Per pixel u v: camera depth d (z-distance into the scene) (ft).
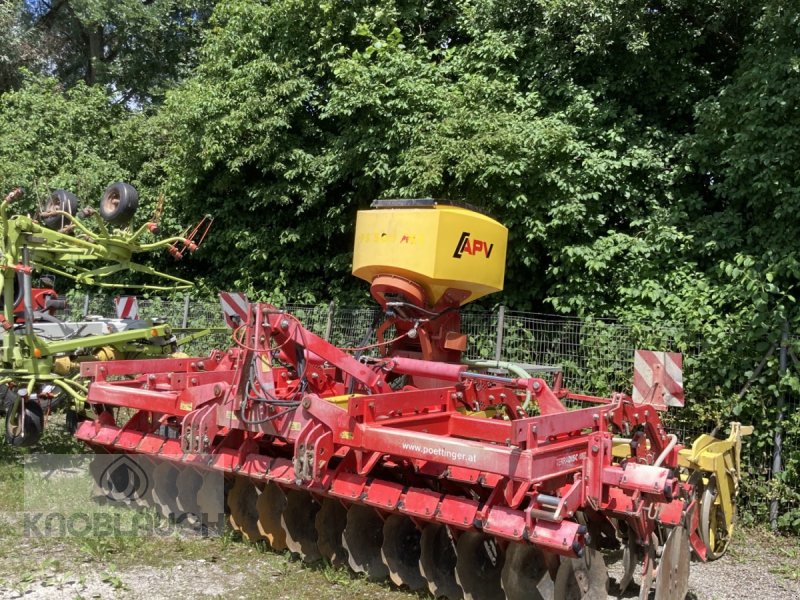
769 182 30.12
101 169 54.44
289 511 18.15
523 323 31.50
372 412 17.16
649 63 37.11
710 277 31.55
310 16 44.29
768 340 24.06
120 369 23.00
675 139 36.14
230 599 15.70
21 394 24.50
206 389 18.86
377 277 21.75
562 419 15.11
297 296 45.57
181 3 78.89
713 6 36.83
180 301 48.11
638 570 17.78
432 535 16.24
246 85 44.27
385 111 38.32
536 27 37.63
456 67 39.52
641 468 15.05
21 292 27.37
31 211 53.26
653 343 27.14
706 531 18.03
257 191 45.29
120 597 15.57
